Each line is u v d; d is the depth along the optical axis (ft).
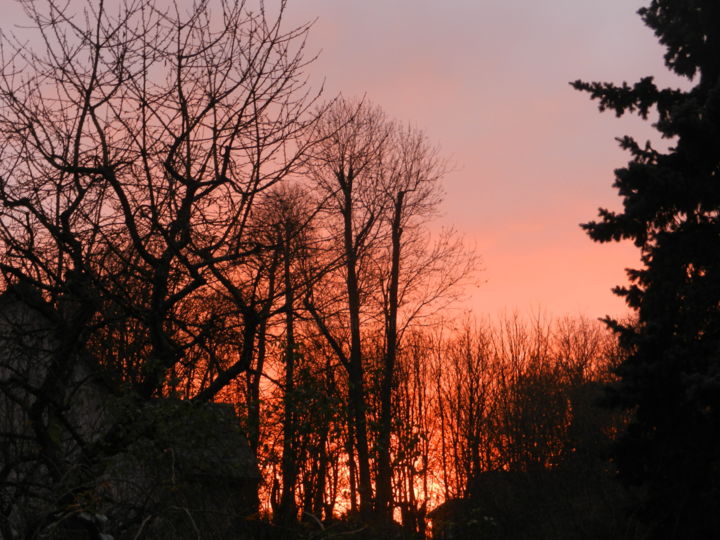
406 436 48.14
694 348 57.82
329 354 92.79
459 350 146.20
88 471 28.35
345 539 45.75
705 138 58.80
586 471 97.91
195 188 33.50
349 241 98.37
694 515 56.44
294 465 44.70
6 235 31.78
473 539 62.90
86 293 32.65
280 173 34.47
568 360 144.56
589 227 62.03
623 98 67.21
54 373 31.99
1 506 28.66
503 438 127.85
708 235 59.82
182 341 40.42
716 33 66.95
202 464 31.32
